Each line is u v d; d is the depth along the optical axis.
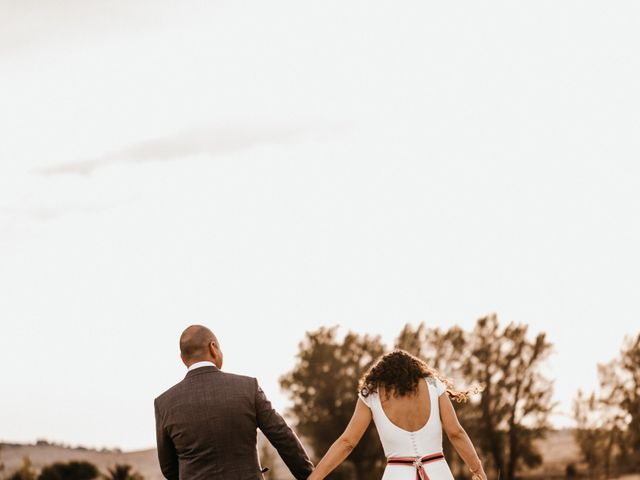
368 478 40.69
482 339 46.66
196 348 6.03
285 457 6.00
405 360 6.38
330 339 46.69
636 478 41.69
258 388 5.98
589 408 45.91
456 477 38.75
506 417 45.53
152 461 61.69
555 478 44.19
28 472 47.09
